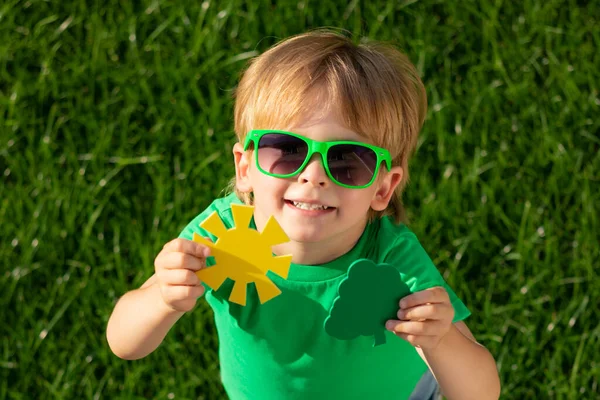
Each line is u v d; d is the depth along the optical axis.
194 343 2.56
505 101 2.93
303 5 3.07
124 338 1.72
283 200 1.54
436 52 3.02
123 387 2.52
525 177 2.82
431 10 3.07
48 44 3.02
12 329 2.58
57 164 2.82
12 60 3.00
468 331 1.72
